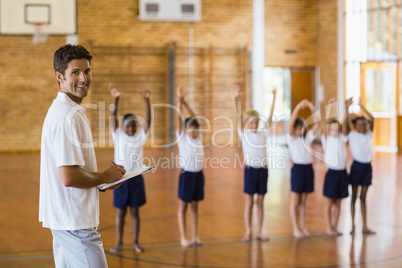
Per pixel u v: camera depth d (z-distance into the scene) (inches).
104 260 116.5
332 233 271.7
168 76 680.4
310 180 270.2
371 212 323.6
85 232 114.6
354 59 692.1
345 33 698.2
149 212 330.0
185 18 677.9
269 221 303.3
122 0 668.7
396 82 663.1
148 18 669.3
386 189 400.5
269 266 218.8
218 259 229.9
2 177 469.7
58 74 116.6
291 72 727.7
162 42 684.7
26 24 633.6
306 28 725.3
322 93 717.3
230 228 287.4
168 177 474.9
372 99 681.0
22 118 650.8
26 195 388.2
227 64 704.4
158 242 259.8
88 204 115.0
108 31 666.8
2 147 649.6
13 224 300.5
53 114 113.2
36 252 242.8
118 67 671.8
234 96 273.1
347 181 270.7
